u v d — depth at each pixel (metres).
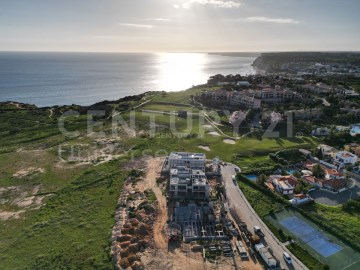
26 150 110.38
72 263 55.34
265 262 55.03
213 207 71.75
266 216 69.50
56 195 79.75
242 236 62.00
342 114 140.75
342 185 81.38
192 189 75.88
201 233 62.28
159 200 74.75
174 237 60.34
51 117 153.25
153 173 89.69
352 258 57.03
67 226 66.38
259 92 166.75
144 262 54.59
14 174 91.44
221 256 56.38
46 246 60.22
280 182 81.62
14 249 59.62
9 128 137.00
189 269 53.06
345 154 95.88
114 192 80.06
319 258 57.00
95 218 69.06
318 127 124.81
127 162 98.12
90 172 91.75
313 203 74.88
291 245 59.78
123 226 64.56
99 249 58.81
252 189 80.81
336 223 66.69
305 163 96.75
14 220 69.38
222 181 84.75
